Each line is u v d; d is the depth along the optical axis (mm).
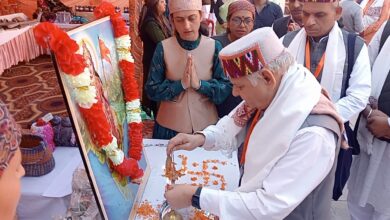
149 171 1424
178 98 1869
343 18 3021
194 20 1774
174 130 1886
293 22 2545
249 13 2195
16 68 5520
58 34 788
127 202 1126
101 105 941
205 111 1890
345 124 1769
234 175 1409
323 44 1753
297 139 910
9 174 517
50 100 4262
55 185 1345
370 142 1787
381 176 1801
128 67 1268
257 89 958
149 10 2879
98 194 941
